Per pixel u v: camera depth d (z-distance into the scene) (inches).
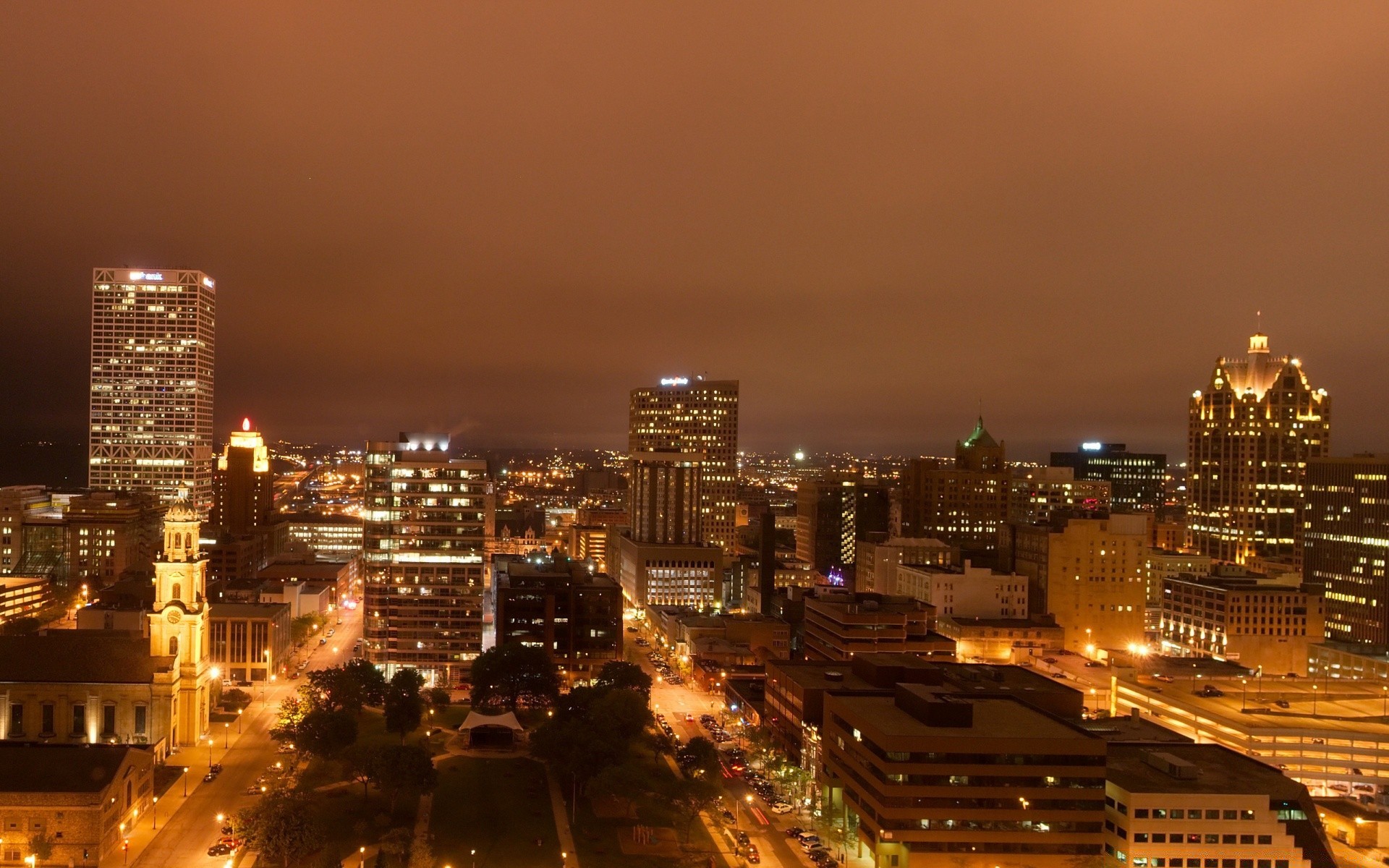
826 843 6963.6
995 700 7278.5
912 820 6269.7
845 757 7076.8
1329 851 6343.5
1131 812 6220.5
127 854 6520.7
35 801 6289.4
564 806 7549.2
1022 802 6309.1
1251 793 6343.5
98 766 6584.6
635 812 7426.2
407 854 6274.6
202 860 6446.9
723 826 7234.3
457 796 7672.2
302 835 6122.1
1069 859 6299.2
